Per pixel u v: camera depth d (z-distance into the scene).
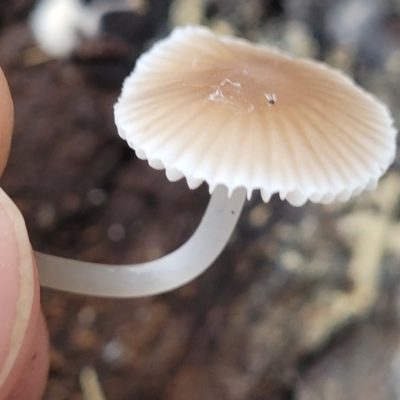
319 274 0.09
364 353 0.08
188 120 0.06
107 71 0.10
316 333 0.09
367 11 0.11
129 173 0.10
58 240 0.09
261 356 0.08
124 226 0.09
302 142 0.06
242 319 0.09
